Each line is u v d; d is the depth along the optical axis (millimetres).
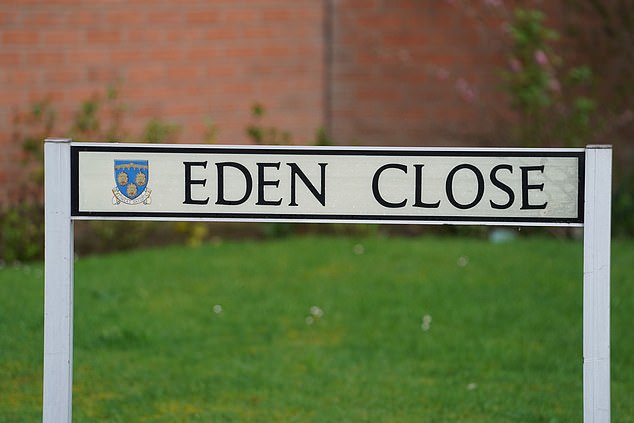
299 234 12242
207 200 4668
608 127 12703
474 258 10898
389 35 12789
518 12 12266
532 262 10703
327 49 12805
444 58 12820
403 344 8375
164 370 7754
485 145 12680
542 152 4559
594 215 4516
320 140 12578
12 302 9156
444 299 9469
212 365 7883
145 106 12273
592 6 12789
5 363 7777
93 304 9219
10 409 6902
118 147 4664
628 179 12453
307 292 9711
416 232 12266
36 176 11477
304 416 6891
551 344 8336
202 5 12406
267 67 12680
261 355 8125
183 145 4652
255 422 6770
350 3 12758
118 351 8156
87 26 11961
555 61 12469
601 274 4527
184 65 12398
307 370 7820
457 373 7762
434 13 12766
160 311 9109
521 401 7168
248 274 10320
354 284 9977
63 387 4730
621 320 8852
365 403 7152
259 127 12578
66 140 4664
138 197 4676
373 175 4625
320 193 4637
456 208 4609
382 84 12828
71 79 11938
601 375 4539
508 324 8820
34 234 11164
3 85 11641
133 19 12148
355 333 8664
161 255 11016
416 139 12836
